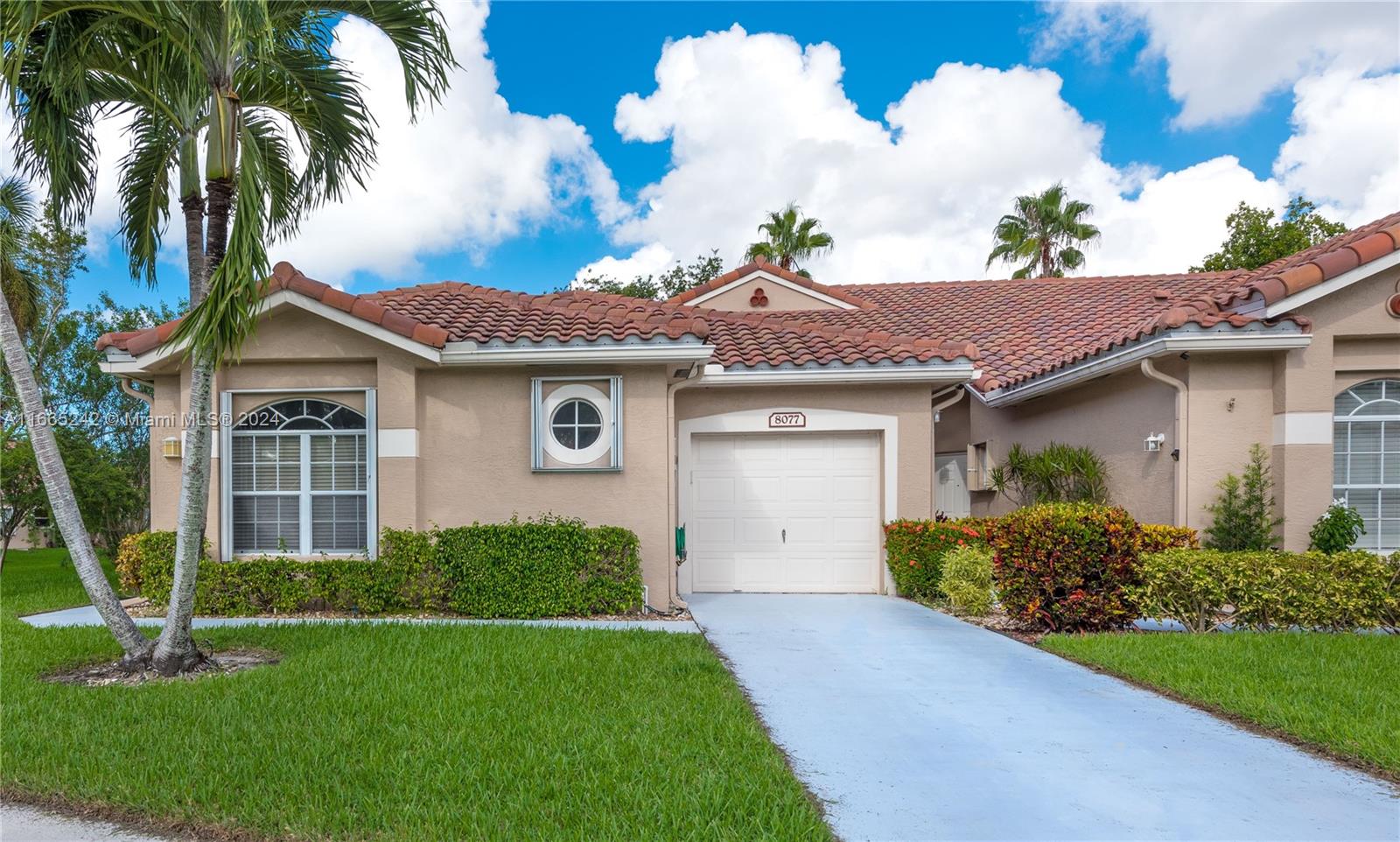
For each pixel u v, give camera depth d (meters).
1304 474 10.38
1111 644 7.89
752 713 5.82
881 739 5.42
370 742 5.05
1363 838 3.99
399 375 10.23
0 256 15.54
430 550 9.81
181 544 7.04
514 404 10.64
